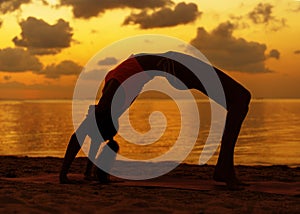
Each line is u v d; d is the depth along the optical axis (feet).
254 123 270.05
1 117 388.98
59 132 194.70
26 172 31.71
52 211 18.26
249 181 28.09
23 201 19.53
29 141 145.18
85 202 19.71
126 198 20.71
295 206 19.69
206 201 20.52
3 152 108.58
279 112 495.82
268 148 118.01
